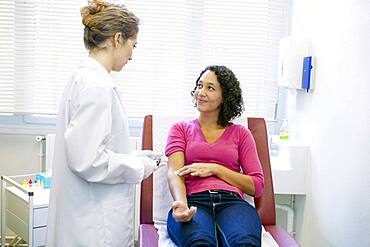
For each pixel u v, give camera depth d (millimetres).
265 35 3031
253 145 2131
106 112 1534
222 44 3012
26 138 2967
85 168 1489
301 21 2812
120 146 1668
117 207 1657
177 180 1972
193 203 1910
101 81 1557
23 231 2318
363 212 1991
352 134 2094
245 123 2314
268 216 2158
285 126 3029
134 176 1631
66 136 1498
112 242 1648
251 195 2061
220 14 2994
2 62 2887
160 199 2166
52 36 2900
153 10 2947
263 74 3059
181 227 1764
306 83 2576
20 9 2861
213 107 2102
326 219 2367
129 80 2975
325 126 2395
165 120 2299
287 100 3051
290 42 2615
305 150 2607
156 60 2979
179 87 3014
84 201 1614
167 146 2123
